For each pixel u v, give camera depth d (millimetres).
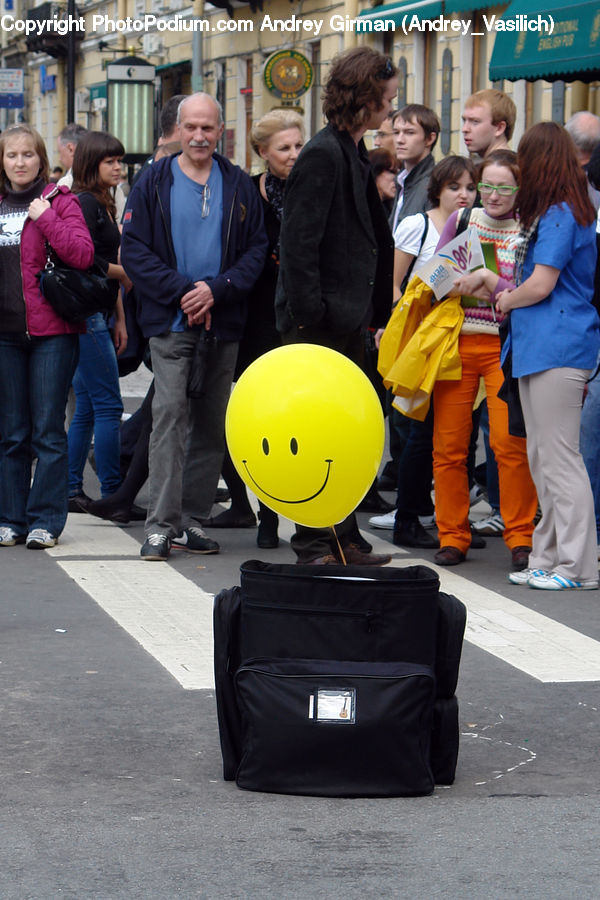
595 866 12461
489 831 13172
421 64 70062
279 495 16109
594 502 24469
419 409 23734
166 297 23953
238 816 13438
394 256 24438
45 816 13391
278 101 87438
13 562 23969
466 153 65562
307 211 22375
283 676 13883
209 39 98062
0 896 11719
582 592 22344
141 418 29047
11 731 15703
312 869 12305
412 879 12141
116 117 71688
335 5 79062
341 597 13906
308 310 22531
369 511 28953
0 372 25062
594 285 22406
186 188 24250
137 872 12219
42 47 133625
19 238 24438
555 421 22125
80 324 24969
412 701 13828
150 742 15438
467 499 24219
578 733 15984
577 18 48562
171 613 20703
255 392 15984
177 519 24375
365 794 13906
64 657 18484
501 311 22234
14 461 25359
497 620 20578
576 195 21844
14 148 24297
